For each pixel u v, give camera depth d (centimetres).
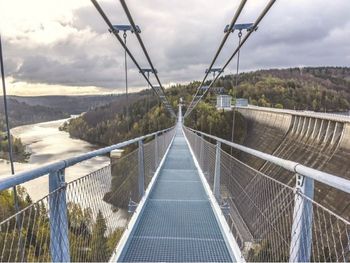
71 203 159
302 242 128
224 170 345
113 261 225
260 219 192
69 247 154
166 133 979
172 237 294
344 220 105
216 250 268
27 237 118
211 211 371
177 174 613
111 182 235
